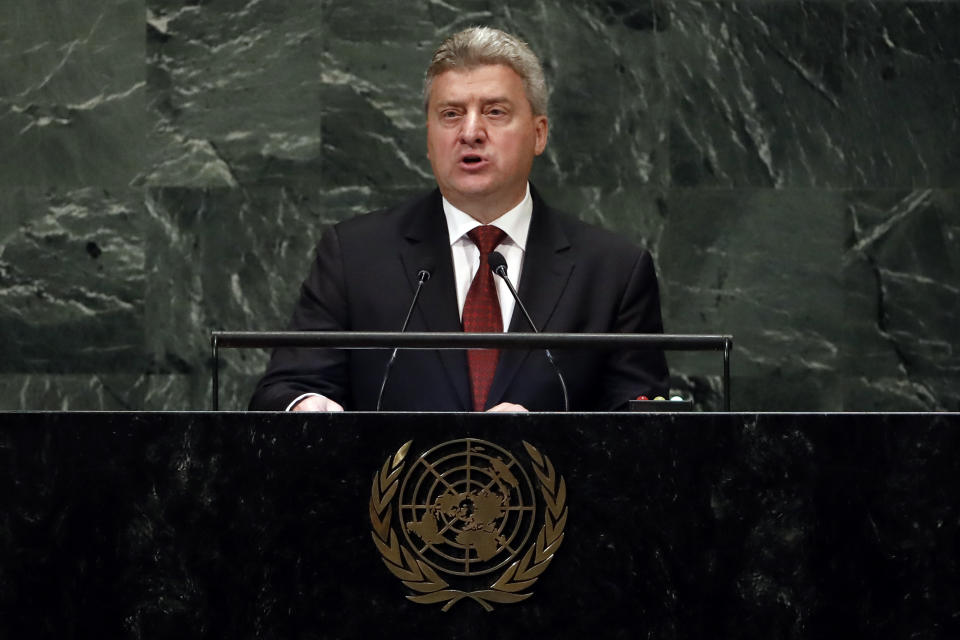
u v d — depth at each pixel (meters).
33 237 18.59
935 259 18.97
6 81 18.61
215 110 18.73
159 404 18.59
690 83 18.95
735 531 7.07
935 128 18.98
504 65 11.48
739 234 18.92
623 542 7.07
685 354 18.83
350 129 18.81
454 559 7.04
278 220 18.72
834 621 7.02
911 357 18.91
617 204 18.89
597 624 7.04
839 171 18.98
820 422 7.09
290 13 18.81
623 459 7.11
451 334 7.99
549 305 11.39
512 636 7.02
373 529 7.05
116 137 18.67
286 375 11.29
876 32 19.00
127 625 7.05
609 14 18.91
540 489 7.10
